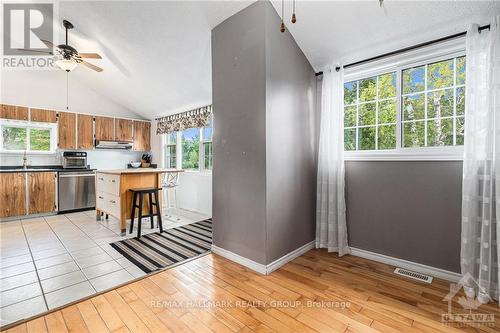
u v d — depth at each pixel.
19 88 4.71
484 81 1.98
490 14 1.96
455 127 2.30
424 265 2.37
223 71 2.72
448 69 2.34
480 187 2.04
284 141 2.55
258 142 2.37
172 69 3.97
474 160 1.99
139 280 2.21
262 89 2.31
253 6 2.38
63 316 1.70
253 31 2.39
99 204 4.19
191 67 3.80
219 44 2.77
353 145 2.96
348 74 2.90
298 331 1.58
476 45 1.97
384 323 1.65
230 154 2.65
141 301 1.88
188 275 2.30
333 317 1.71
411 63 2.50
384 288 2.09
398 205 2.53
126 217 3.57
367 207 2.73
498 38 1.87
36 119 4.70
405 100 2.58
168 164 5.99
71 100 5.31
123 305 1.83
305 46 2.75
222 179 2.75
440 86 2.38
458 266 2.20
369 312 1.77
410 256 2.46
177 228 3.87
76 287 2.08
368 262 2.62
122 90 5.23
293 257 2.69
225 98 2.70
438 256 2.30
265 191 2.32
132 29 3.28
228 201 2.69
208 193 4.79
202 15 2.73
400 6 2.11
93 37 3.66
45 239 3.30
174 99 4.98
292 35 2.65
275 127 2.42
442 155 2.25
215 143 2.84
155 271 2.37
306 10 2.35
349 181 2.87
